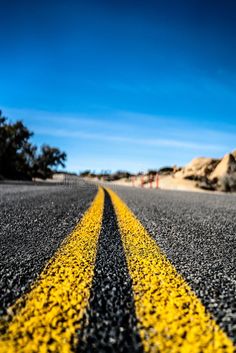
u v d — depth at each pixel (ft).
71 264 7.31
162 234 11.89
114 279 6.31
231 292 5.89
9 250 8.63
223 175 92.79
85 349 3.68
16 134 149.59
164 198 33.17
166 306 4.97
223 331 4.18
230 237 11.93
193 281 6.47
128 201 26.86
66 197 27.91
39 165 186.39
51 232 11.38
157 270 7.09
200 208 22.80
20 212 16.40
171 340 3.91
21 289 5.56
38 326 4.18
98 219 14.92
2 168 148.15
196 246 10.09
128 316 4.57
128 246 9.54
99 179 256.52
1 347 3.64
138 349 3.71
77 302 5.03
